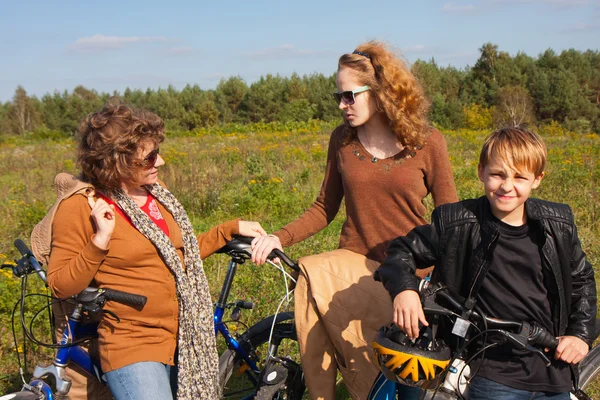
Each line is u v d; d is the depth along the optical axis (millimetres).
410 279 2256
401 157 2760
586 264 2326
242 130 38688
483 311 2334
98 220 2309
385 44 2770
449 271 2340
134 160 2363
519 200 2193
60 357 2654
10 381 3949
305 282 2766
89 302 2359
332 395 2783
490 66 57406
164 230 2643
